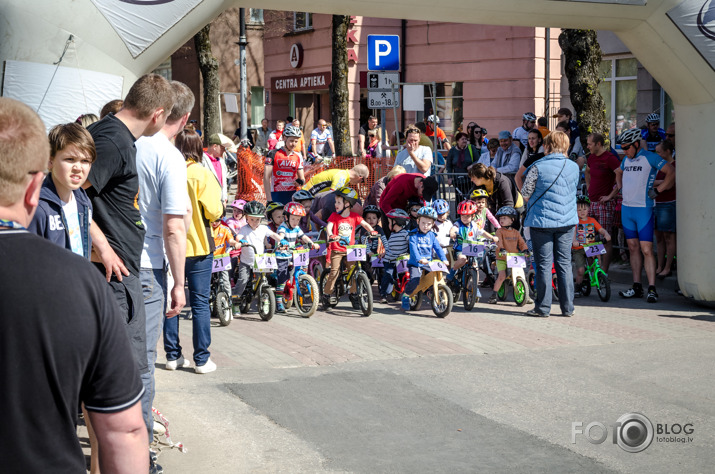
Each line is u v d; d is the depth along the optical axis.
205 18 6.93
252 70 33.62
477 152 15.19
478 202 9.82
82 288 1.94
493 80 21.84
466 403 5.80
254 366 6.89
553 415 5.54
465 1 8.40
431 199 10.22
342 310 9.55
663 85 9.50
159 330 4.90
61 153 3.65
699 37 8.80
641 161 9.95
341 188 9.48
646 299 10.12
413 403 5.80
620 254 12.27
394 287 9.96
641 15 8.91
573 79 13.75
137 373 2.05
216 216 6.48
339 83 19.39
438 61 23.41
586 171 11.86
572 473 4.51
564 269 9.02
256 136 23.97
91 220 4.02
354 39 25.09
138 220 4.38
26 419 1.89
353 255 9.23
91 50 6.27
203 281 6.55
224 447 4.93
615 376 6.52
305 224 10.45
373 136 20.38
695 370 6.69
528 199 8.94
